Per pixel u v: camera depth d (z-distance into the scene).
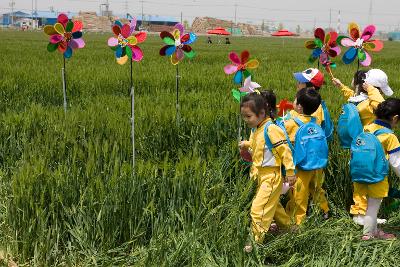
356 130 5.35
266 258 4.60
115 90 12.37
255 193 5.15
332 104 8.47
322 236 4.66
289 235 4.61
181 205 4.83
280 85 12.18
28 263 4.46
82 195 4.59
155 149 6.68
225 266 4.11
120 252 4.50
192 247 4.22
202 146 6.43
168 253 4.36
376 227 5.07
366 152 4.86
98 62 19.72
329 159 5.96
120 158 5.73
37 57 21.70
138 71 15.84
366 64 5.89
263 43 66.44
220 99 9.22
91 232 4.53
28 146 6.10
